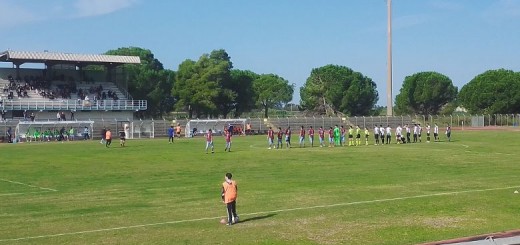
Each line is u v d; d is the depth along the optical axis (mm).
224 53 146375
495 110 134500
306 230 18906
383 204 23766
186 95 117062
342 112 145125
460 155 47750
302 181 31453
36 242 17531
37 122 79875
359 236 17953
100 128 85062
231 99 120938
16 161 44969
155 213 22250
